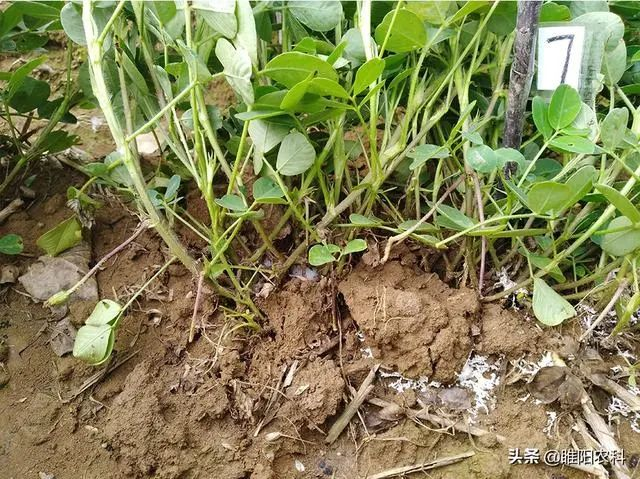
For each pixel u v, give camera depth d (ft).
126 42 3.28
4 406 2.91
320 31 3.05
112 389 2.98
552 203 2.59
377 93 2.88
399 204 3.53
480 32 2.98
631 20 3.67
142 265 3.37
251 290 3.20
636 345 3.21
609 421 2.98
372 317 2.96
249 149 3.12
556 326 3.14
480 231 2.83
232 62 2.60
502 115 3.31
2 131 4.45
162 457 2.77
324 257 2.89
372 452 2.89
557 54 2.99
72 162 3.92
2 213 3.52
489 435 2.88
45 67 5.28
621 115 2.65
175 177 3.17
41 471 2.75
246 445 2.84
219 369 3.01
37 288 3.24
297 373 2.97
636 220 2.65
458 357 2.97
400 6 2.73
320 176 3.08
